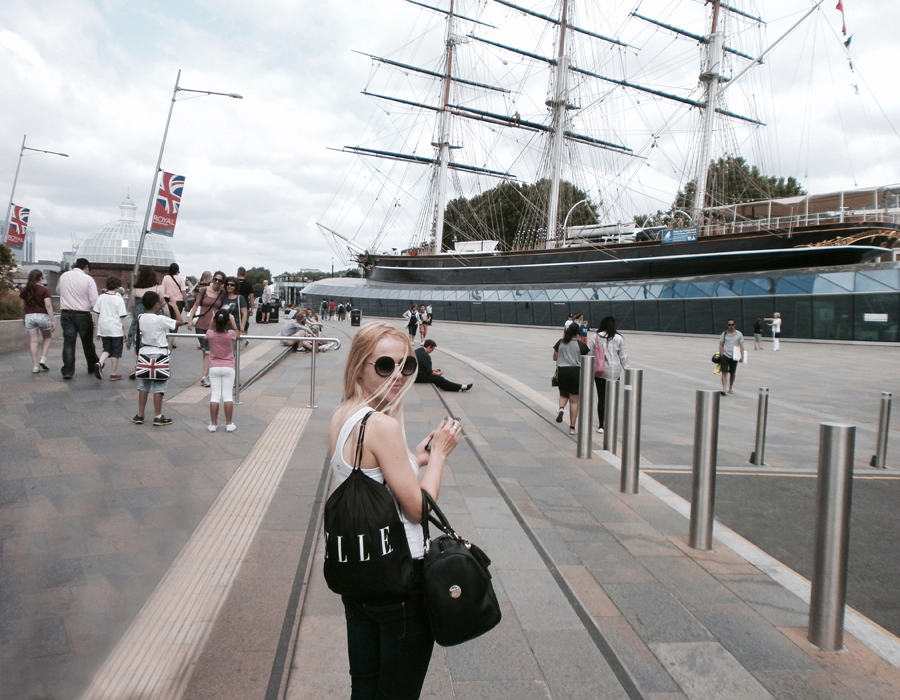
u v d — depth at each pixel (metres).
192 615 3.37
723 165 50.62
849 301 32.44
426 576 1.94
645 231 47.31
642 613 3.71
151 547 4.21
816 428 10.59
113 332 10.05
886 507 6.35
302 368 13.27
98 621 3.27
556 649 3.28
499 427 8.82
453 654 3.20
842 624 3.38
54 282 23.61
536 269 51.88
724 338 14.22
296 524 4.70
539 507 5.54
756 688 3.02
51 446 6.50
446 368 15.20
